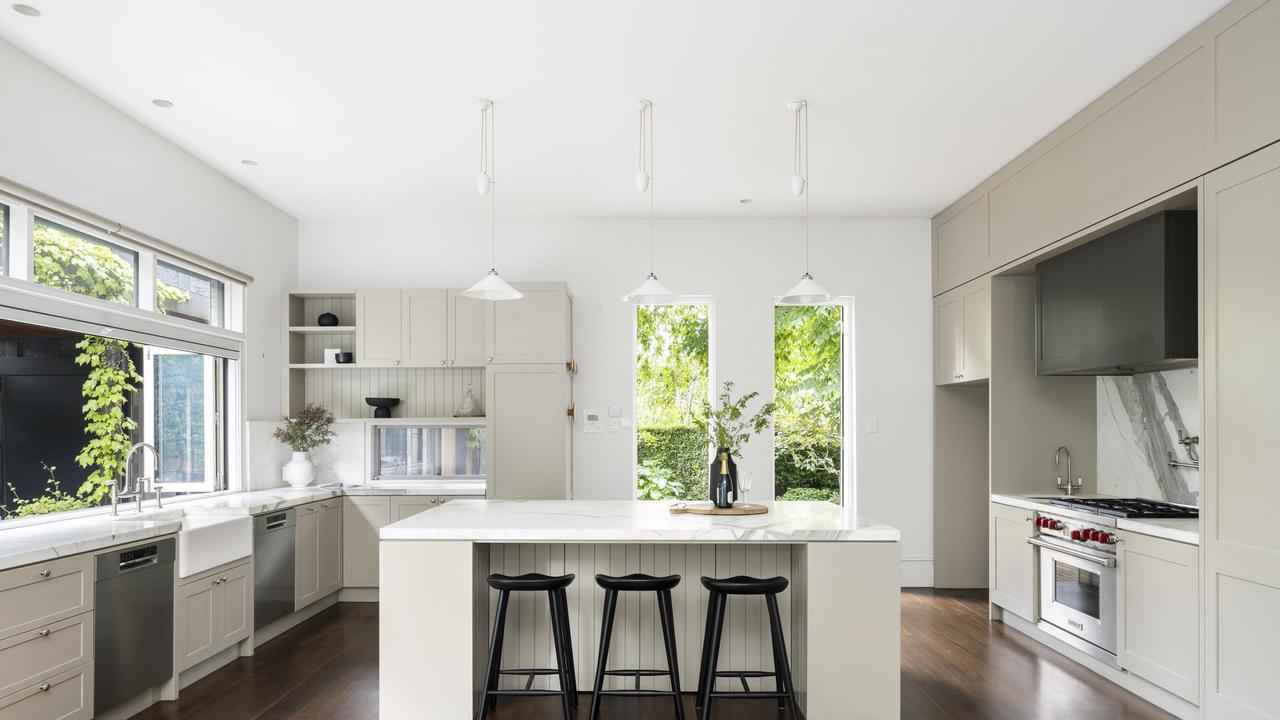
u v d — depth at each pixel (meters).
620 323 6.38
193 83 3.80
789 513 3.77
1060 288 4.68
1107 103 3.94
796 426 6.55
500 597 3.40
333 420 5.98
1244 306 3.06
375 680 4.06
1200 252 3.29
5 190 3.33
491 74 3.71
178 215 4.70
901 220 6.46
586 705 3.71
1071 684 4.02
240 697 3.82
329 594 5.65
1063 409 5.27
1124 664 3.89
